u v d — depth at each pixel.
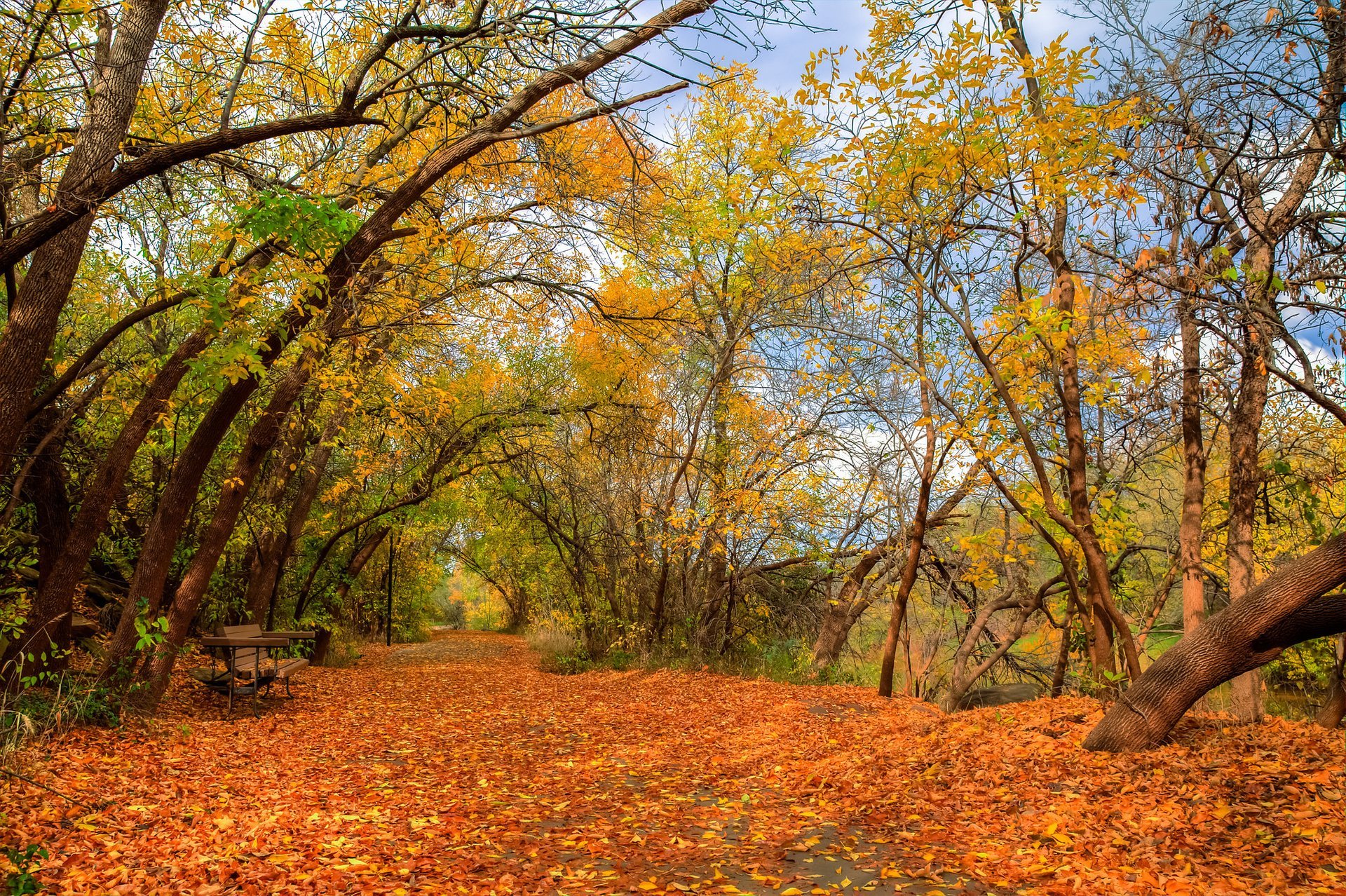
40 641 7.82
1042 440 10.66
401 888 4.12
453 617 50.38
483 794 6.44
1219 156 7.22
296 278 8.62
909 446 11.02
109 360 10.02
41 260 6.89
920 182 8.96
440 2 8.49
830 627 17.03
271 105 9.81
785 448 15.03
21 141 7.55
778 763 7.58
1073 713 7.41
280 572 17.16
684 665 15.62
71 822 4.93
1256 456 8.49
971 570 11.89
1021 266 9.28
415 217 10.48
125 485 12.77
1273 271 6.18
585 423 18.44
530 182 11.62
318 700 11.56
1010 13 8.91
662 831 5.43
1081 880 4.01
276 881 4.13
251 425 13.79
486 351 17.88
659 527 16.44
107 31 7.37
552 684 14.92
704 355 16.50
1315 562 5.83
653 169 12.68
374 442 17.86
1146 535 12.21
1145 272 7.22
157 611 8.64
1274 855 4.09
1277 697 13.70
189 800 5.64
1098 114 7.68
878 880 4.32
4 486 8.39
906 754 7.08
